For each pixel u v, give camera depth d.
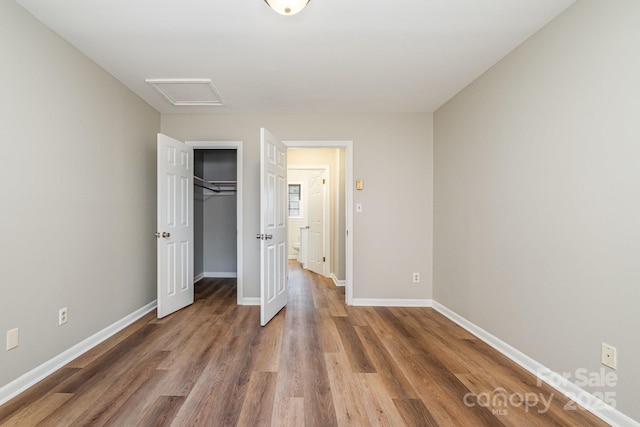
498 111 2.40
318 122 3.57
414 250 3.57
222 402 1.67
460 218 2.95
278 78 2.70
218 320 2.99
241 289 3.55
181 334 2.62
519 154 2.17
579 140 1.71
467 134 2.83
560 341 1.83
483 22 1.92
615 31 1.52
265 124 3.58
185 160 3.43
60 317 2.06
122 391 1.77
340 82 2.78
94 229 2.41
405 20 1.90
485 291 2.55
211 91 2.96
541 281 1.97
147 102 3.22
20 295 1.77
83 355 2.22
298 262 6.64
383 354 2.28
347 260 3.57
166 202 3.09
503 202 2.34
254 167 3.58
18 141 1.76
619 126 1.50
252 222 3.57
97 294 2.44
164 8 1.79
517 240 2.19
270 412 1.59
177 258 3.28
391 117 3.57
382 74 2.62
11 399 1.69
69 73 2.14
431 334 2.69
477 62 2.42
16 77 1.74
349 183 3.56
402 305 3.56
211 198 5.32
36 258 1.88
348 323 2.95
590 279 1.65
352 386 1.85
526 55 2.11
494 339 2.43
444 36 2.08
